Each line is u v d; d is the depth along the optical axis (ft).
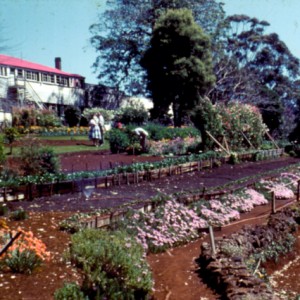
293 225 40.88
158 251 33.30
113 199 42.29
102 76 181.16
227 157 75.66
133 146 81.82
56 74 168.35
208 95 158.61
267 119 163.53
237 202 47.16
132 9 170.09
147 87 152.66
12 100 138.10
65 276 23.18
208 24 173.06
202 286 26.37
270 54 203.31
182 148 82.07
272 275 31.99
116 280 22.56
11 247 24.63
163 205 39.34
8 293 20.74
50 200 40.86
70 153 78.69
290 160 89.15
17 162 45.57
